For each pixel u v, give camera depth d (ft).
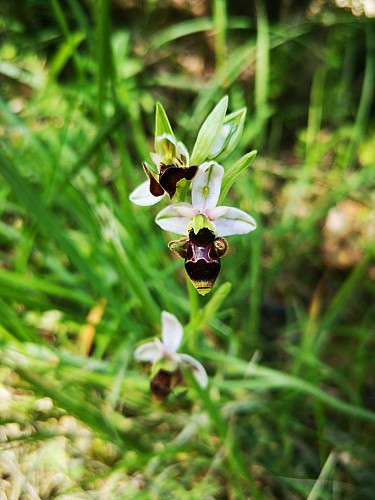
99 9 0.52
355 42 1.02
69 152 0.75
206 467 0.64
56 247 0.74
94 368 0.61
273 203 0.91
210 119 0.42
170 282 0.69
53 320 0.65
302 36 1.04
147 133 0.96
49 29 0.97
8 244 0.77
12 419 0.55
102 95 0.56
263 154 0.93
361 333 0.76
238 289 0.75
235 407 0.67
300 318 0.76
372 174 0.81
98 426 0.56
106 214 0.62
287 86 1.02
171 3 1.05
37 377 0.53
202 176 0.43
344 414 0.73
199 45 1.03
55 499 0.57
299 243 0.84
